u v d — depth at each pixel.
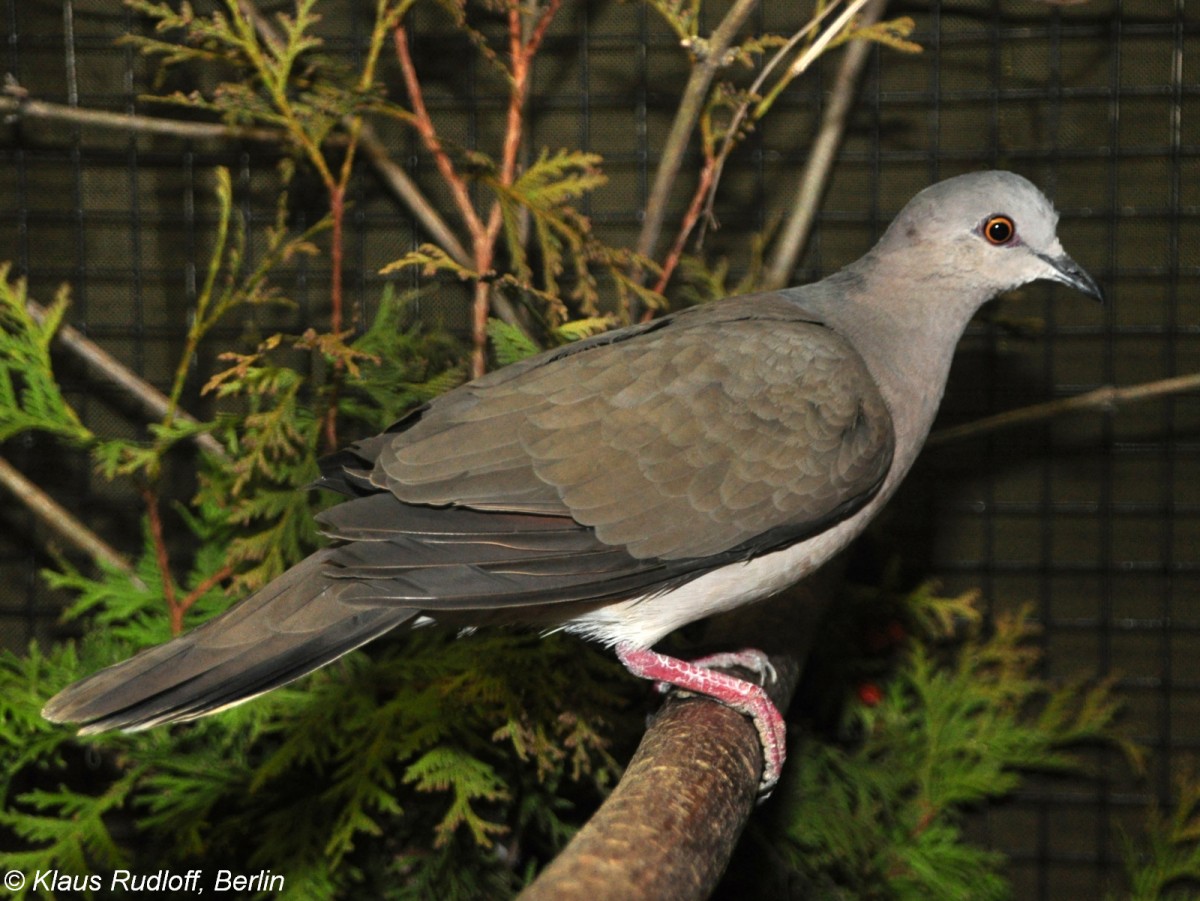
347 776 0.72
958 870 0.77
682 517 0.62
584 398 0.63
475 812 0.73
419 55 0.85
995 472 0.86
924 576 0.86
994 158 0.83
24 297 0.71
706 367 0.63
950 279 0.67
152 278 0.86
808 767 0.76
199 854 0.72
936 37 0.83
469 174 0.70
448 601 0.60
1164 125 0.83
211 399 0.86
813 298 0.68
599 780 0.71
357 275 0.86
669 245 0.85
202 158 0.85
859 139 0.85
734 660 0.67
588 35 0.85
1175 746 0.86
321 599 0.61
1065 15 0.83
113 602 0.73
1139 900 0.79
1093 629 0.86
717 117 0.84
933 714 0.79
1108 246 0.84
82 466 0.86
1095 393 0.79
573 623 0.64
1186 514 0.85
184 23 0.68
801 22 0.83
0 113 0.77
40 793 0.70
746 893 0.76
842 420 0.64
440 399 0.64
